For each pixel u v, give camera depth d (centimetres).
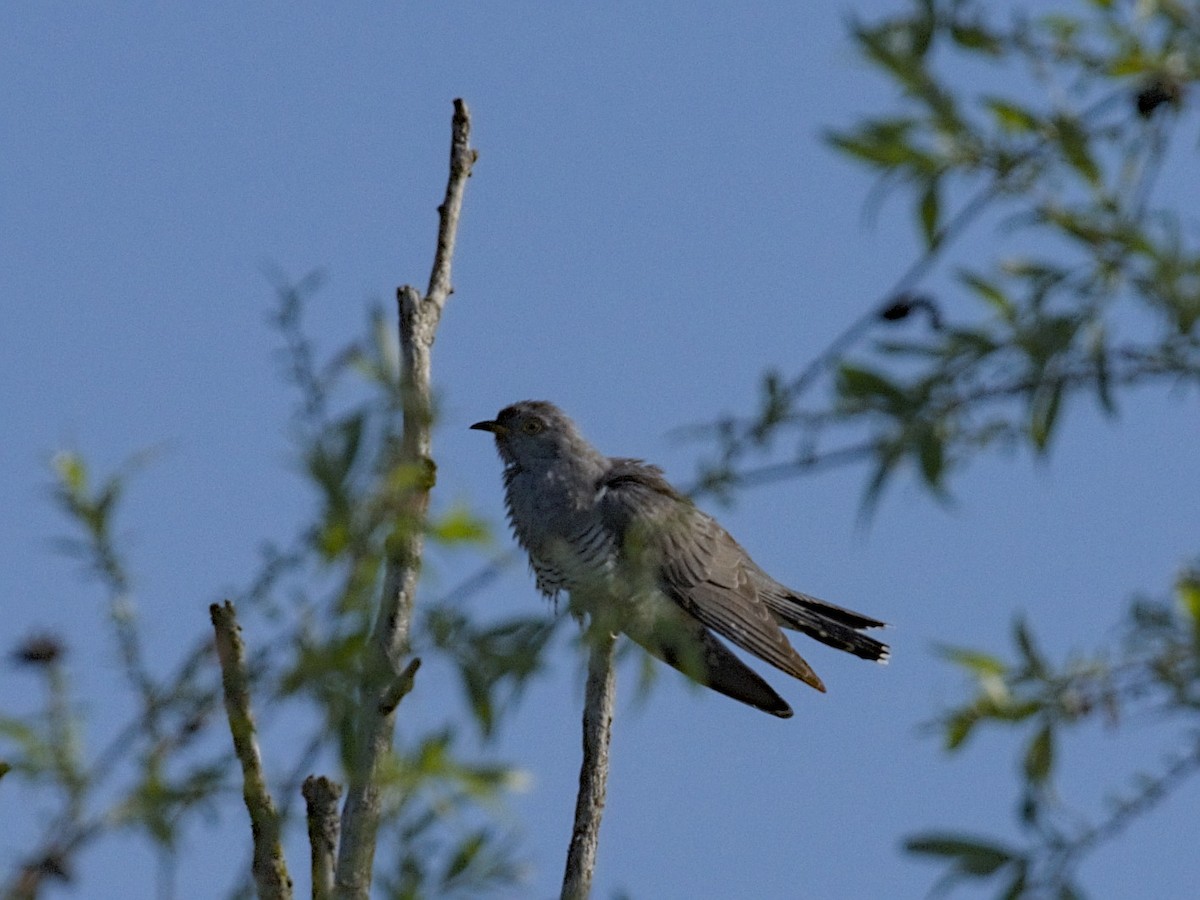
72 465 527
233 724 521
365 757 474
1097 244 507
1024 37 549
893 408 519
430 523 448
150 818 425
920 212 527
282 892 577
